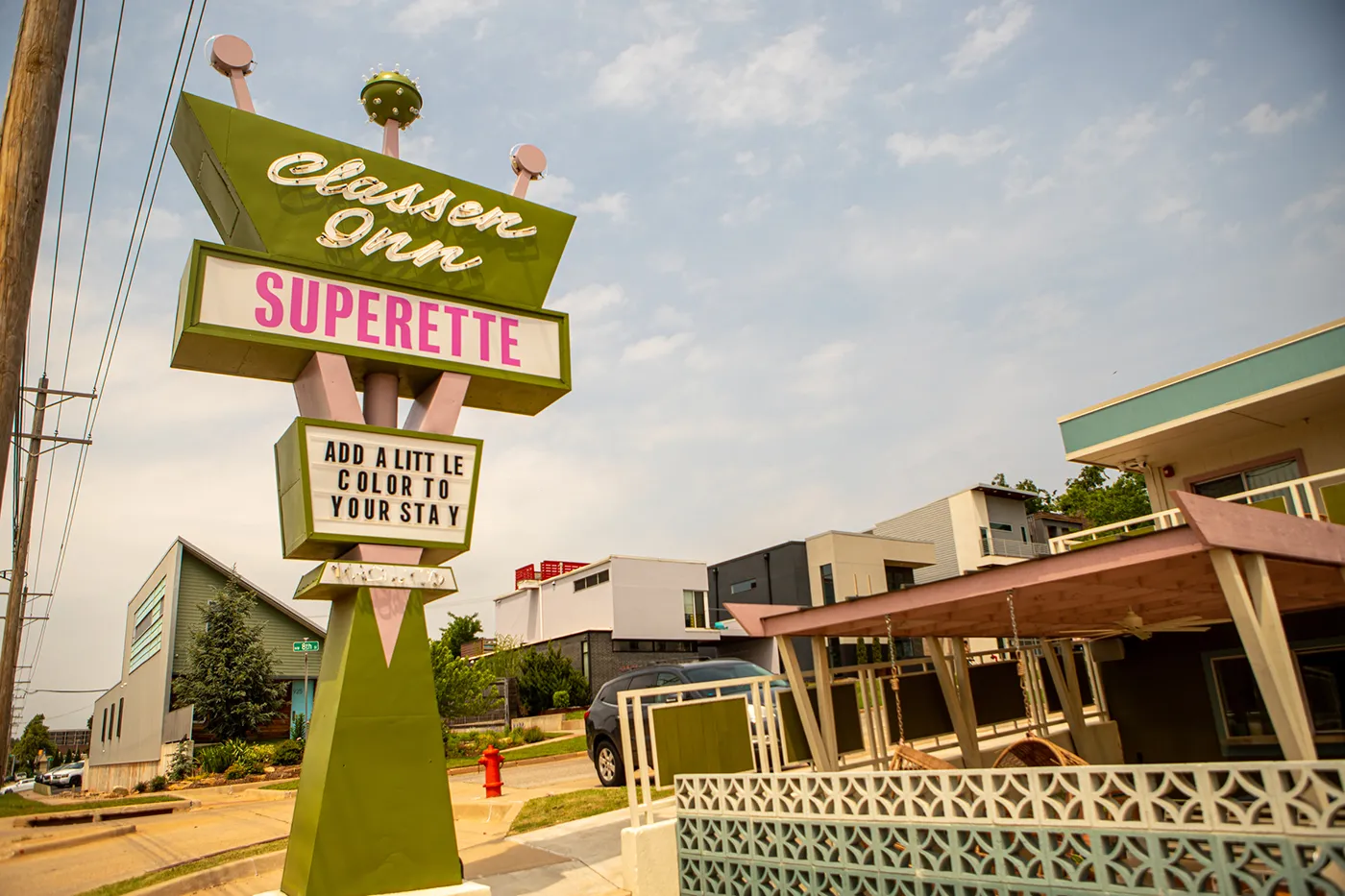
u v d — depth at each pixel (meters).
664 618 37.19
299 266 7.04
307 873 6.08
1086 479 52.47
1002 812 5.55
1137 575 6.68
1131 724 13.38
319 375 7.00
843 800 6.27
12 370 5.44
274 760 21.39
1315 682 11.32
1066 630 11.57
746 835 6.91
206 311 6.57
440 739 6.79
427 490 7.21
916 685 10.71
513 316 8.09
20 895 8.17
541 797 12.05
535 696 32.75
